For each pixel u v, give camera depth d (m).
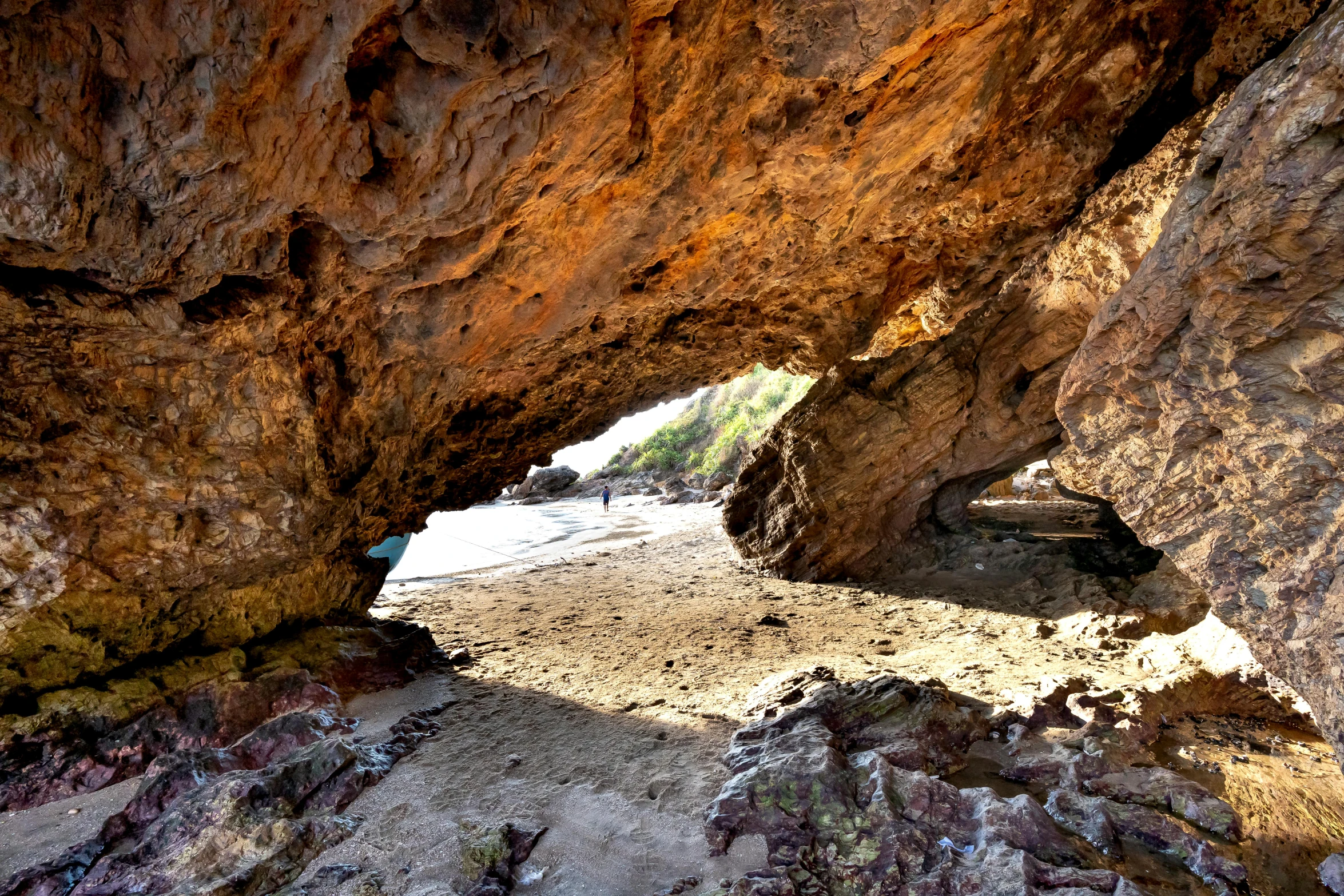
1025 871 4.25
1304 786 5.63
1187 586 9.82
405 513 10.87
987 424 12.10
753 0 4.65
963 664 8.45
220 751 5.82
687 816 5.38
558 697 7.95
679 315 10.84
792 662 9.06
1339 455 4.18
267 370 5.51
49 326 4.28
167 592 6.17
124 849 4.87
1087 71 7.29
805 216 7.13
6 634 5.32
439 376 7.42
